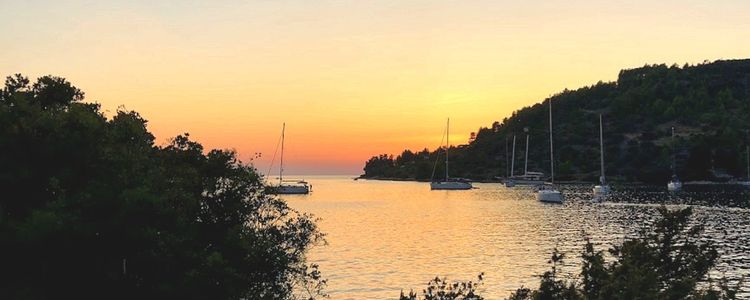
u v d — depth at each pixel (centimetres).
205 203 2867
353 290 4278
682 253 1884
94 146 2327
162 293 2180
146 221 2166
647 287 1648
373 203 14962
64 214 1991
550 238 7125
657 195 15125
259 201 3039
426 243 6862
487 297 3994
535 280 4519
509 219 9744
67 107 2517
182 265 2308
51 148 2194
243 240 2702
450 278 4684
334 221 9988
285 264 2938
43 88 2569
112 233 2059
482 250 6206
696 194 15388
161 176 2528
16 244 1961
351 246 6600
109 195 2116
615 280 1680
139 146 2625
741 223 8262
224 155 2955
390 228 8712
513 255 5812
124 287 2184
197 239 2609
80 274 2117
